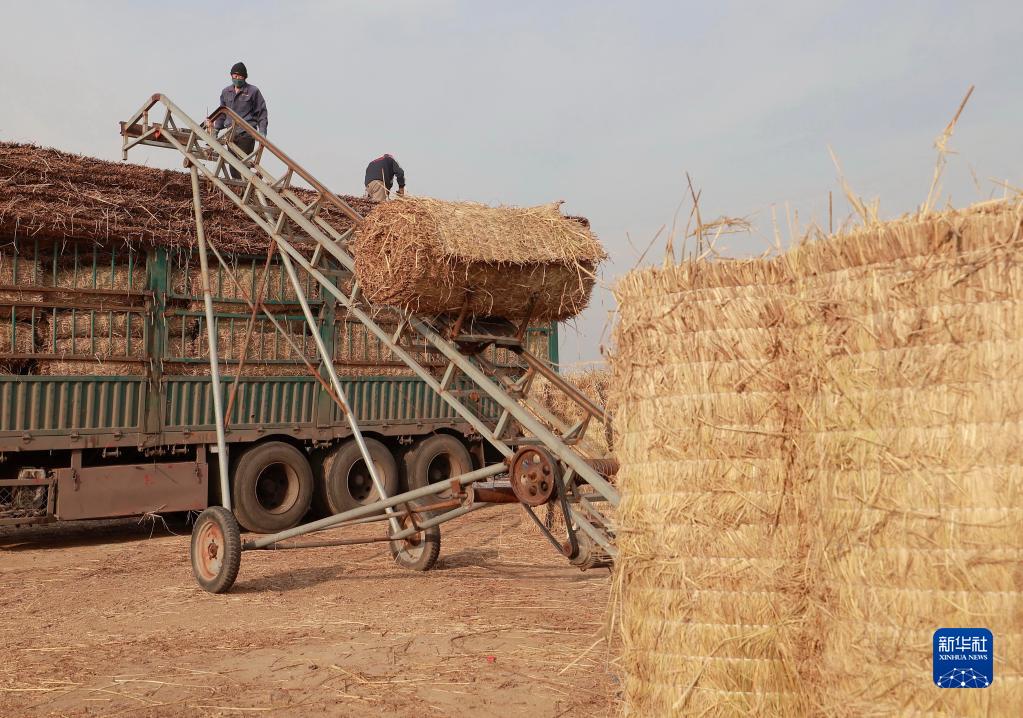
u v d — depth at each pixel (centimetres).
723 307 325
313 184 756
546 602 652
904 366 269
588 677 462
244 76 1137
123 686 456
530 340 1288
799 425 309
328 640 548
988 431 254
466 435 1296
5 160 893
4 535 1066
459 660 498
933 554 260
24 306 917
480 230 558
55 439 927
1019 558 248
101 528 1123
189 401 1027
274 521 1076
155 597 688
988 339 257
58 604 664
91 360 957
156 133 902
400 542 809
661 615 332
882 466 271
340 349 1150
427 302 564
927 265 268
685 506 327
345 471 1150
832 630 283
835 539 282
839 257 290
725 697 316
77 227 930
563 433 633
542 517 1080
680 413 330
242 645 537
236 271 1068
